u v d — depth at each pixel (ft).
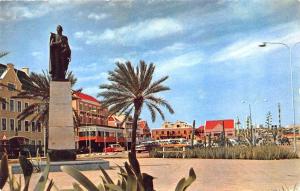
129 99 127.44
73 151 78.84
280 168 71.92
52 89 80.48
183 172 67.72
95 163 72.64
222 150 124.36
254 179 52.11
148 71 125.29
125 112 129.08
